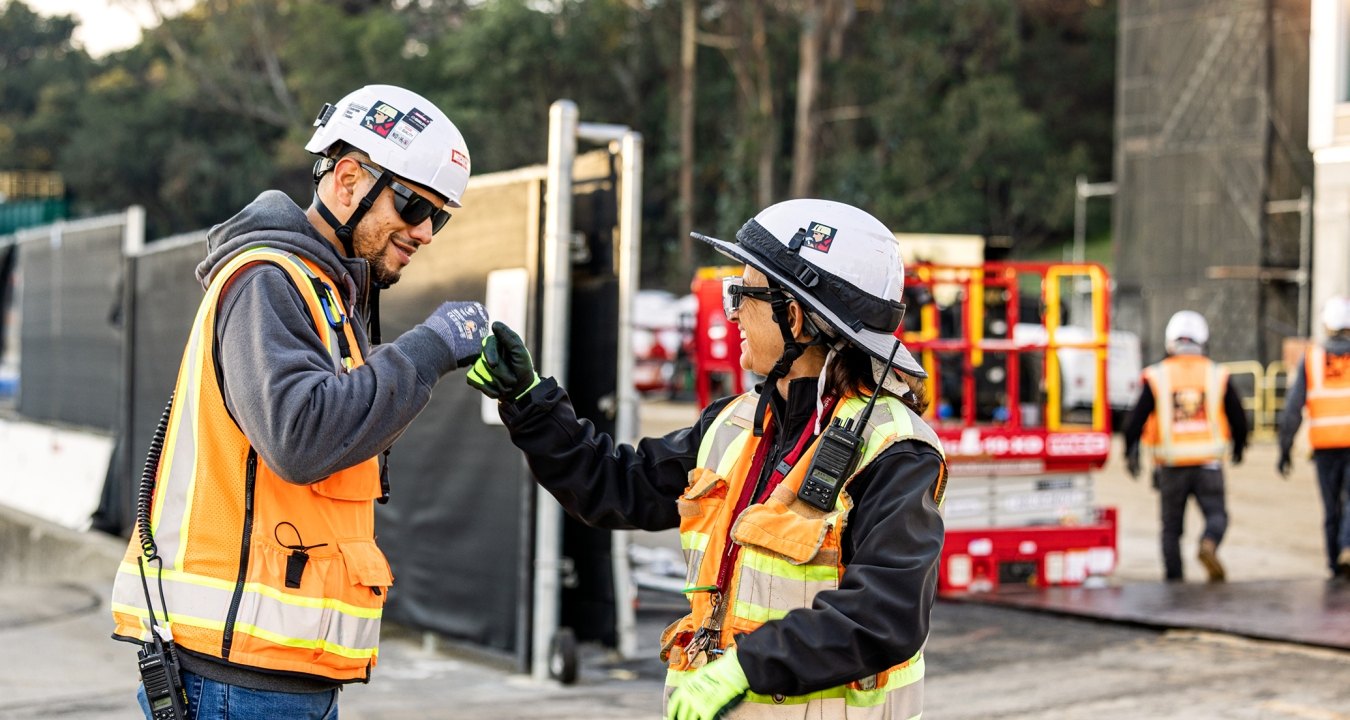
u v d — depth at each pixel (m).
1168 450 9.85
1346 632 7.85
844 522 2.59
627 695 6.64
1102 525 9.66
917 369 2.72
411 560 7.89
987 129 44.16
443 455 7.64
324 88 54.56
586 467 3.07
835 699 2.62
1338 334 10.09
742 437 2.84
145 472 3.03
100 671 7.43
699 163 48.97
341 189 3.07
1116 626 8.37
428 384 2.87
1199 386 9.84
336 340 2.94
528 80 50.50
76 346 12.69
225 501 2.88
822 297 2.72
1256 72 30.06
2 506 13.65
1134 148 32.34
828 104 45.06
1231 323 30.52
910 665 2.73
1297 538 12.54
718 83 49.38
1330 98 14.79
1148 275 32.06
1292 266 29.78
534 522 7.02
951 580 9.29
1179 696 6.64
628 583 7.41
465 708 6.36
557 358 6.85
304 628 2.88
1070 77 62.16
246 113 59.62
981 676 7.10
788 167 45.94
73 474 12.38
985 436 9.30
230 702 2.86
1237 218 30.52
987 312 14.59
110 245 11.89
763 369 2.84
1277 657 7.46
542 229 6.98
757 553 2.64
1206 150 30.98
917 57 43.84
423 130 3.08
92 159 60.47
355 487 3.00
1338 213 21.89
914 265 9.16
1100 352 9.65
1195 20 31.11
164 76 63.09
